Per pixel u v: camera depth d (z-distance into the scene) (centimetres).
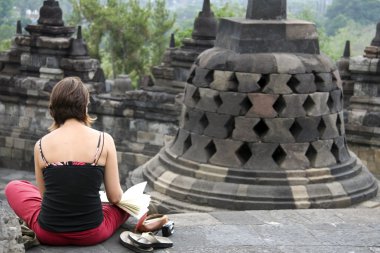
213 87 1076
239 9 5772
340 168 1078
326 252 692
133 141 2300
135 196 679
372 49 1945
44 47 2391
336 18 6462
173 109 2227
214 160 1068
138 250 643
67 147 617
